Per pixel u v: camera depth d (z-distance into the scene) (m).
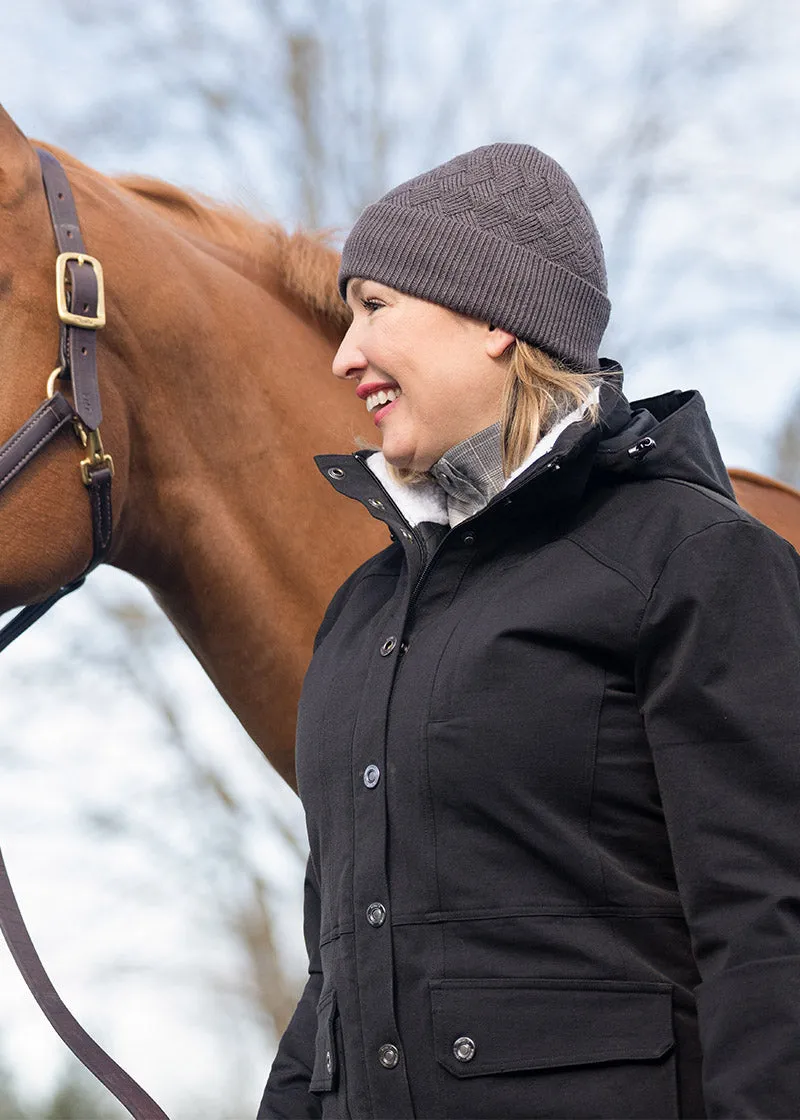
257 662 3.61
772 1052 2.15
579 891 2.37
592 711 2.40
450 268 2.67
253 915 11.48
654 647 2.40
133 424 3.39
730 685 2.34
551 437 2.62
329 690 2.68
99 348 3.29
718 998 2.22
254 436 3.55
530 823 2.38
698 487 2.55
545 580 2.49
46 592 3.21
